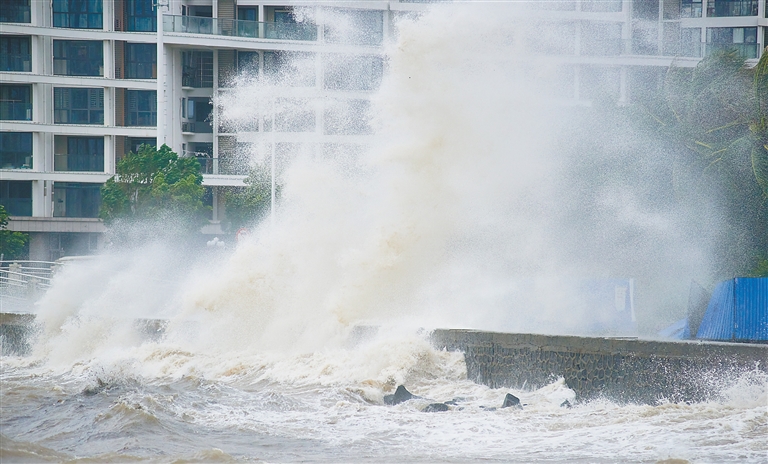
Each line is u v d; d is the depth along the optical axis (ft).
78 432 182.09
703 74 374.63
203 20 618.03
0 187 642.63
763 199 340.39
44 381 258.78
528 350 223.71
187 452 163.94
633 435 170.50
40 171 636.07
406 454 161.68
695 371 191.83
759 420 175.01
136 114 647.97
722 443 161.07
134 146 654.12
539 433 176.96
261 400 216.95
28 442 169.78
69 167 647.97
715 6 639.76
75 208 650.84
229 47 620.49
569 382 213.87
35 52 626.23
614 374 204.95
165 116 622.54
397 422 190.60
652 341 198.80
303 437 176.76
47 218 638.12
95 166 649.61
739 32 639.76
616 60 600.80
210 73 654.53
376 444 170.30
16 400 220.43
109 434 178.29
